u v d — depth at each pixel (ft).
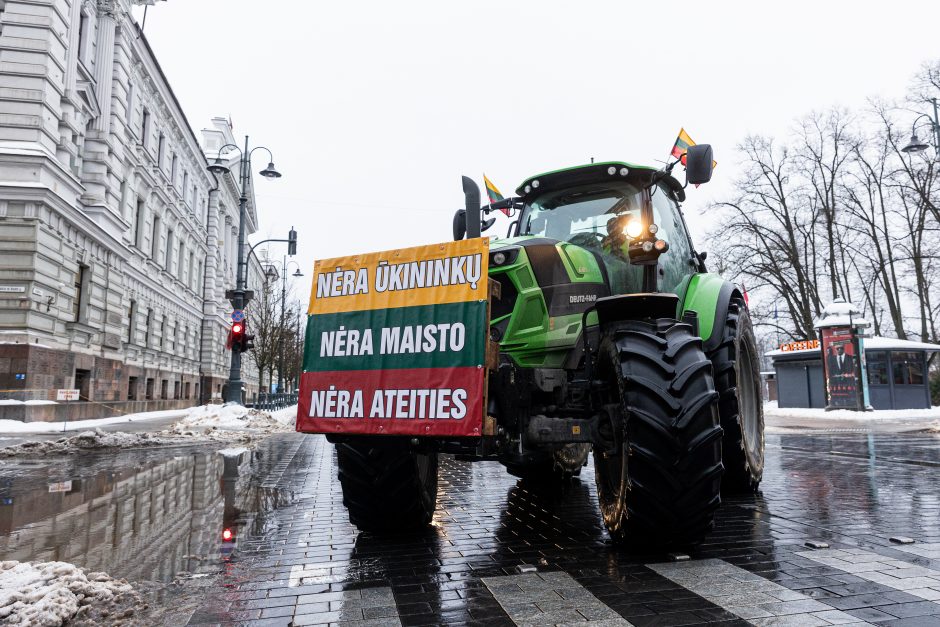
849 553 11.81
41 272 59.06
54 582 10.18
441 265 13.14
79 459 32.48
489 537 14.08
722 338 17.06
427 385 12.62
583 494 20.13
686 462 10.85
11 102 58.95
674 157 18.04
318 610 9.42
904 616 8.43
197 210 126.00
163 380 104.47
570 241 16.43
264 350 124.77
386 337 13.32
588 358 12.73
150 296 95.55
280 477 25.16
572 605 9.20
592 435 12.31
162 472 26.99
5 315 56.85
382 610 9.31
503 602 9.46
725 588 9.77
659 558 11.72
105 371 73.72
